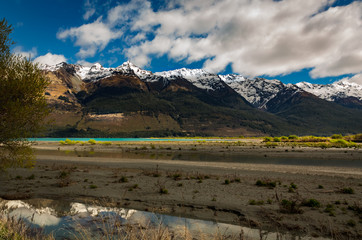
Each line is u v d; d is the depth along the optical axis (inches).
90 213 327.0
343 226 282.8
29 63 395.2
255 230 276.7
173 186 538.6
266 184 548.4
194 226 283.9
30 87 377.7
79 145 2620.6
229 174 738.2
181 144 2854.3
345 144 2282.2
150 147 2289.6
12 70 377.4
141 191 482.6
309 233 266.5
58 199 419.8
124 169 852.0
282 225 291.0
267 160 1238.3
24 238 180.2
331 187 524.4
